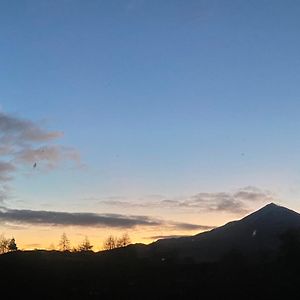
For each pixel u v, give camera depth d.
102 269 53.91
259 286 47.34
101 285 49.69
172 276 51.72
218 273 51.94
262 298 45.12
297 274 49.62
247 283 48.38
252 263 54.12
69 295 47.47
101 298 46.69
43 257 56.78
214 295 46.06
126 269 54.06
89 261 56.81
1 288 48.41
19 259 55.00
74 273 52.34
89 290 48.44
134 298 46.25
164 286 48.94
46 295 47.50
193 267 54.50
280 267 51.88
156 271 53.25
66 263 55.25
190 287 48.28
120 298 46.53
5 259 54.69
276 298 44.88
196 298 46.00
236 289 46.97
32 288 48.75
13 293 47.75
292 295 45.00
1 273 50.84
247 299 45.16
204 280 50.06
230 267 53.22
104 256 58.47
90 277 51.66
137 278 51.41
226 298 45.03
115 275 52.12
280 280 48.31
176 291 47.50
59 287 49.06
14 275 50.84
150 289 48.19
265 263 53.91
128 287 48.91
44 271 52.41
